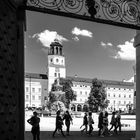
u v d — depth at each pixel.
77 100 133.00
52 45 135.50
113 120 16.36
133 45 8.76
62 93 73.75
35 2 4.82
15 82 4.23
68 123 15.61
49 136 15.05
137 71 8.52
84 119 16.50
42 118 40.69
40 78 133.12
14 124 4.10
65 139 13.66
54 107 55.97
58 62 134.62
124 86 145.00
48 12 4.95
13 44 4.27
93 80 85.75
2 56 3.95
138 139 8.27
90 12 5.34
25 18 4.84
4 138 3.83
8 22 4.17
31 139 13.23
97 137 14.61
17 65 4.34
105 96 85.06
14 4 4.33
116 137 14.58
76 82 134.50
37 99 131.00
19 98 4.36
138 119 8.42
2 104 3.85
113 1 5.61
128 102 145.50
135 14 5.90
